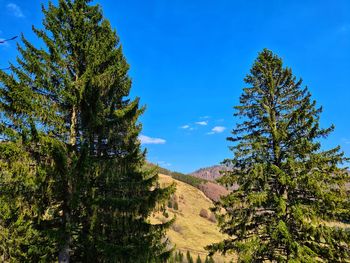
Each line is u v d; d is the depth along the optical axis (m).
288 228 14.60
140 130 15.26
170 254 12.70
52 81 12.59
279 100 18.53
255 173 15.16
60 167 10.54
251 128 18.41
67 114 12.28
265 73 18.91
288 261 13.63
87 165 10.73
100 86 12.73
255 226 16.05
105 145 13.06
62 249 10.94
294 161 15.07
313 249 14.78
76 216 11.75
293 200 15.23
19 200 10.65
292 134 16.25
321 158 14.98
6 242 14.30
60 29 13.30
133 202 11.66
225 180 16.92
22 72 11.42
